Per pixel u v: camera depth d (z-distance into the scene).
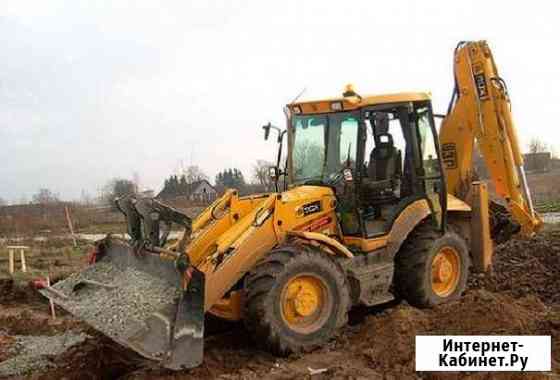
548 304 8.16
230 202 6.86
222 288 6.21
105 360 6.38
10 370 6.47
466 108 8.97
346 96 7.33
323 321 6.58
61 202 36.59
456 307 6.77
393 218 7.58
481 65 8.83
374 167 7.55
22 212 30.61
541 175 47.09
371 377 5.70
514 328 6.24
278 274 6.23
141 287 6.32
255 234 6.52
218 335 7.20
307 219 7.06
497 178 8.92
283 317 6.32
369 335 6.68
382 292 7.42
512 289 8.88
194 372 5.91
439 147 8.06
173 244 6.97
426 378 5.65
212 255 6.25
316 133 7.75
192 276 5.80
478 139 8.93
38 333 8.21
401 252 7.82
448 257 8.09
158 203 6.50
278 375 5.86
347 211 7.30
